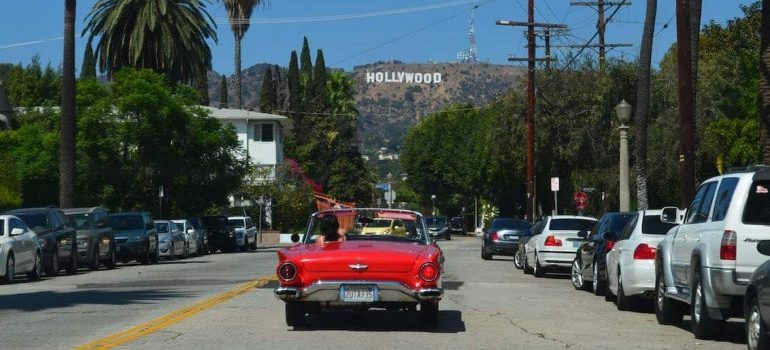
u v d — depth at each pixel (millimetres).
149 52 52625
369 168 118562
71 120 38625
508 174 59406
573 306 19297
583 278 23359
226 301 19297
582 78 53094
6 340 13227
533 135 49812
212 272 30922
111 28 52031
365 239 15570
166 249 41875
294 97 102688
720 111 43500
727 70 47531
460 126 95688
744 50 47781
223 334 13805
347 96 107438
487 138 56625
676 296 15156
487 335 14039
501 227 40375
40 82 79500
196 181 52594
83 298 20594
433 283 13656
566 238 28156
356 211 15711
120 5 51344
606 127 52125
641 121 31953
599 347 12984
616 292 19062
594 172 51375
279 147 84062
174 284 25078
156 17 51469
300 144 100750
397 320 15781
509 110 54938
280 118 80438
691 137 23922
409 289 13594
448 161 95750
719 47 50844
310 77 105938
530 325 15531
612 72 51844
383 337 13586
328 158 101500
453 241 74875
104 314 16938
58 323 15461
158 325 14930
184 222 46500
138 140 49250
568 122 52906
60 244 30594
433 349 12445
